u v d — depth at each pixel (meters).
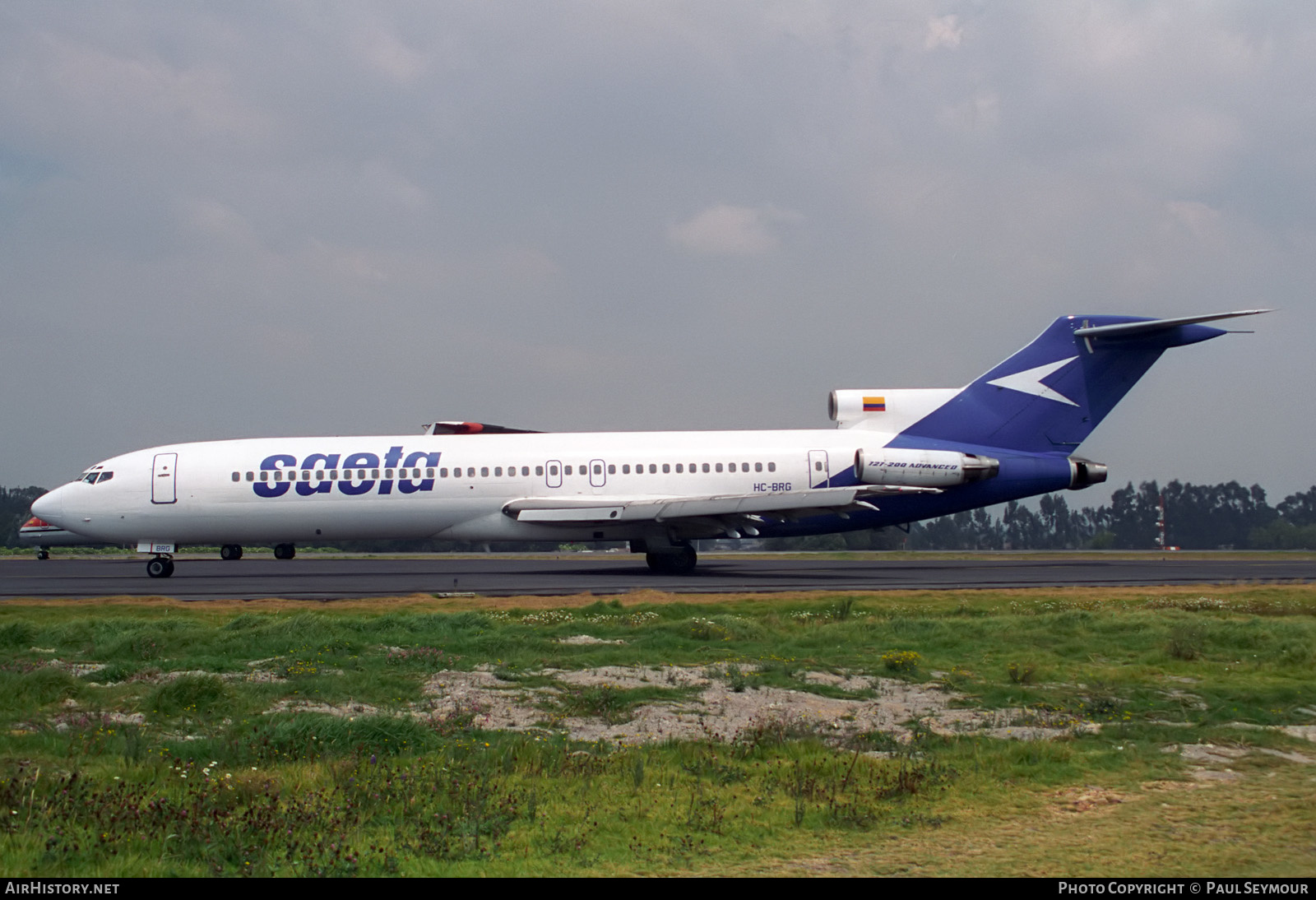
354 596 28.53
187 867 7.82
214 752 11.15
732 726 13.05
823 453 38.50
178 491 36.53
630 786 10.20
